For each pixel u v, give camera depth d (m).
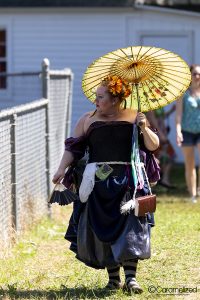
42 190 27.52
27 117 25.30
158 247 22.33
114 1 49.69
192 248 22.19
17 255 21.55
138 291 16.67
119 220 16.28
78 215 16.81
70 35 51.09
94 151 16.64
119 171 16.52
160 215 29.08
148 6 49.53
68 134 32.97
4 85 50.16
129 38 50.31
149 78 17.03
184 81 16.92
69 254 21.80
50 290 17.44
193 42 49.69
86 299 16.41
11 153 23.23
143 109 17.20
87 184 16.41
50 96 29.39
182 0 55.12
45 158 28.08
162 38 50.12
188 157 32.22
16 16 51.56
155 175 17.09
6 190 22.53
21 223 24.28
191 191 32.62
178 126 31.03
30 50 51.66
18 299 16.64
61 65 51.41
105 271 19.52
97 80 17.17
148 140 16.67
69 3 50.25
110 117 16.77
